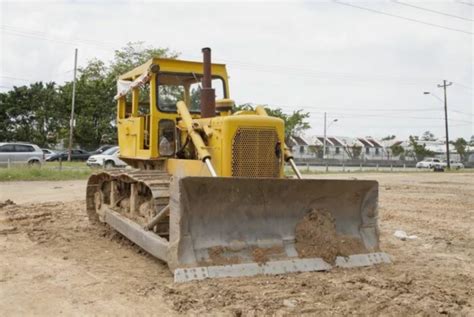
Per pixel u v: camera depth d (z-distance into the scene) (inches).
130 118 333.7
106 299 189.6
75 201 506.3
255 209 235.3
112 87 1791.3
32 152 992.2
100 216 356.8
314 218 247.4
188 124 262.8
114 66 1754.4
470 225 400.8
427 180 987.3
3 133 2084.2
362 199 263.0
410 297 198.2
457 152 2898.6
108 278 219.8
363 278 221.1
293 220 244.4
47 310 176.9
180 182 215.6
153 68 290.4
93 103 1791.3
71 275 223.6
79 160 1514.5
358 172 1391.5
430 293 205.5
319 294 197.3
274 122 254.5
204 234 223.9
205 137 261.4
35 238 310.3
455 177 1133.7
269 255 229.5
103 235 328.2
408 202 554.6
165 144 291.7
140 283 211.6
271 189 234.5
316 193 247.4
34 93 2126.0
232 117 246.8
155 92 294.5
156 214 247.8
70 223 373.1
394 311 180.9
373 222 263.4
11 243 293.1
